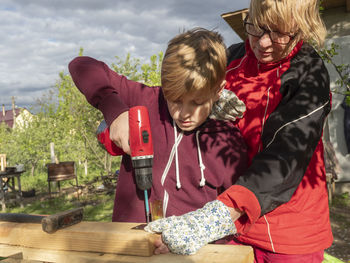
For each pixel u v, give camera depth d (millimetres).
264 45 1203
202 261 850
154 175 1247
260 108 1278
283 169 1001
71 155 15555
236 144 1230
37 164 19406
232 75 1460
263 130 1209
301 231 1241
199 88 1016
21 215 1208
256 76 1361
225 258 853
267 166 1006
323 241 1285
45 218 1042
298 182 1049
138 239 929
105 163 13719
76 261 990
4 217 1224
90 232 1008
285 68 1280
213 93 1096
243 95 1340
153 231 937
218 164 1206
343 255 5094
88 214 8508
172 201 1234
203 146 1214
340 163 7852
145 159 1142
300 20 1114
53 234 1065
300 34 1196
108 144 1288
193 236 880
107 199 10656
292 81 1231
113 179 12938
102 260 941
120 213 1351
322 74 1242
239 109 1223
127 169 1325
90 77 1323
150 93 1354
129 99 1381
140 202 1306
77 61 1422
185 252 879
